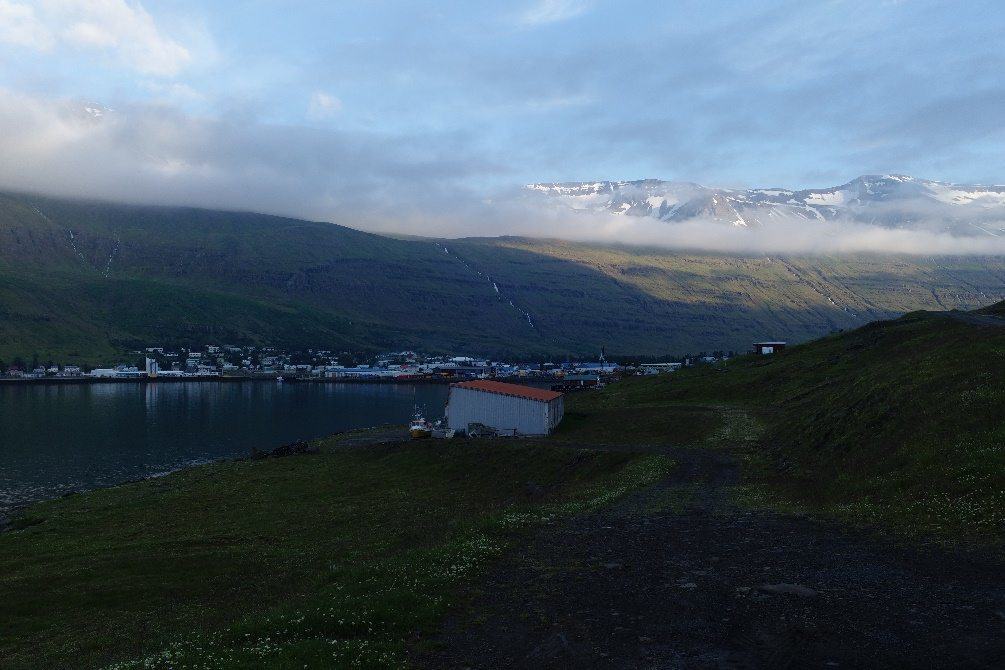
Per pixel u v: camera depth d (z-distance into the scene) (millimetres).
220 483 71250
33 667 22219
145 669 15305
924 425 32812
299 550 39188
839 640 13984
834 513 27000
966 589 16531
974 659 12820
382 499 57281
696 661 13469
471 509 46656
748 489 36562
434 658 14484
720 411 78750
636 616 16234
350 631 16469
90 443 124625
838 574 18531
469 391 88562
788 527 25375
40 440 127562
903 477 28188
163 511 58656
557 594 18312
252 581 32250
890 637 13984
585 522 28500
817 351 105000
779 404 76438
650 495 36375
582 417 87375
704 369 125375
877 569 18703
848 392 49969
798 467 39594
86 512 60812
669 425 72688
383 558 28719
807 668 12852
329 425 154875
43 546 48031
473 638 15492
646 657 13797
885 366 55000
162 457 110312
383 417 171125
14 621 29250
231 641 16672
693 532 25484
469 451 68750
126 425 151250
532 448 64500
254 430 145375
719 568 20031
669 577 19344
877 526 23797
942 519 22703
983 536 20578
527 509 34375
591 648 14422
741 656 13586
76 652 23281
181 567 37062
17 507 75125
